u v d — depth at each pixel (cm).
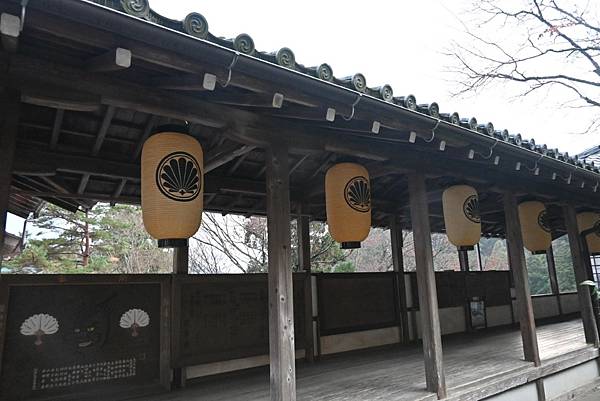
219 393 391
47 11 162
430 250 388
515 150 403
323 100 254
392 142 367
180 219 243
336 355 566
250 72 217
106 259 1168
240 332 470
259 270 1163
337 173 341
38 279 352
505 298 870
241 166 454
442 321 734
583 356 570
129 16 173
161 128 254
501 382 429
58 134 328
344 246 340
